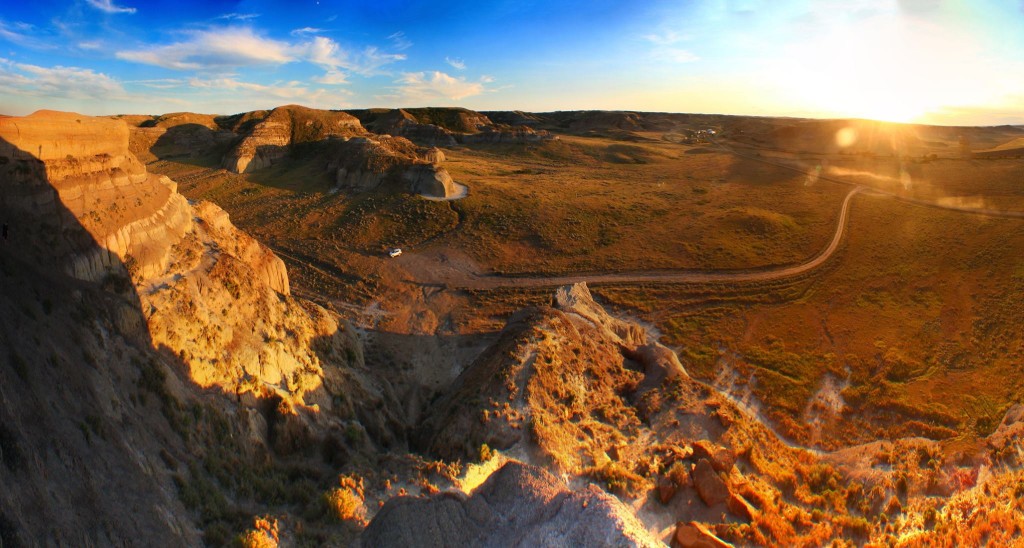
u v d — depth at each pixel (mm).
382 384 34312
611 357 33875
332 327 34000
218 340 22594
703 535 18422
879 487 24359
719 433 27297
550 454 23156
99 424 14359
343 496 17703
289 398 23406
